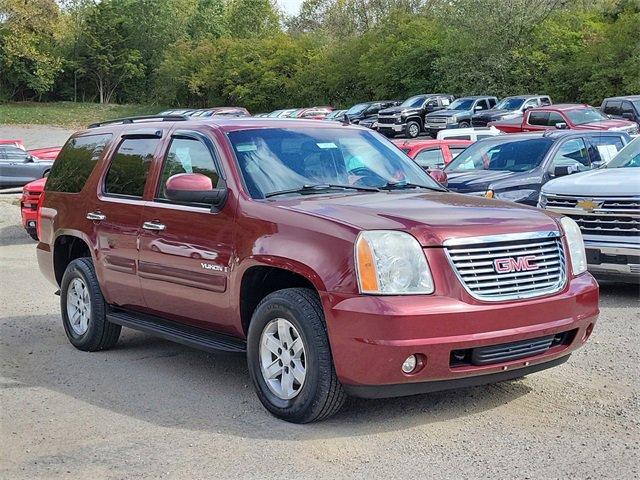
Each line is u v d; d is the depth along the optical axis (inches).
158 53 3255.4
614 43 1627.7
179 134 253.6
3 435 201.3
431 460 178.4
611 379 237.0
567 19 1835.6
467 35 1863.9
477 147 510.9
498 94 1819.6
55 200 302.2
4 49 2694.4
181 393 233.0
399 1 2539.4
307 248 198.1
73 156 304.0
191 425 204.7
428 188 248.2
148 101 3297.2
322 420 202.8
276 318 205.6
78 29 3356.3
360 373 186.2
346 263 189.3
